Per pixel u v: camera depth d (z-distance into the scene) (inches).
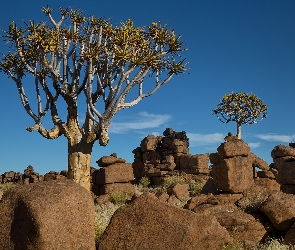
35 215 271.6
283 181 792.3
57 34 776.3
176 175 1317.7
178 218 330.3
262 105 1635.1
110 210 685.3
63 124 789.9
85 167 782.5
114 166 1091.9
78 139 786.2
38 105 788.6
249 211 513.7
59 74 805.9
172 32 746.2
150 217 332.2
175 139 1467.8
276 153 1077.1
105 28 789.9
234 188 645.9
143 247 318.7
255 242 436.8
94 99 807.7
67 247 273.9
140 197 348.8
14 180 1704.0
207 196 647.8
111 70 751.1
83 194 295.7
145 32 744.3
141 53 732.7
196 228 327.0
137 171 1517.0
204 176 1296.8
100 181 1095.6
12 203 291.3
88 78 724.0
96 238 370.6
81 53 767.7
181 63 749.9
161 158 1470.2
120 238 327.9
